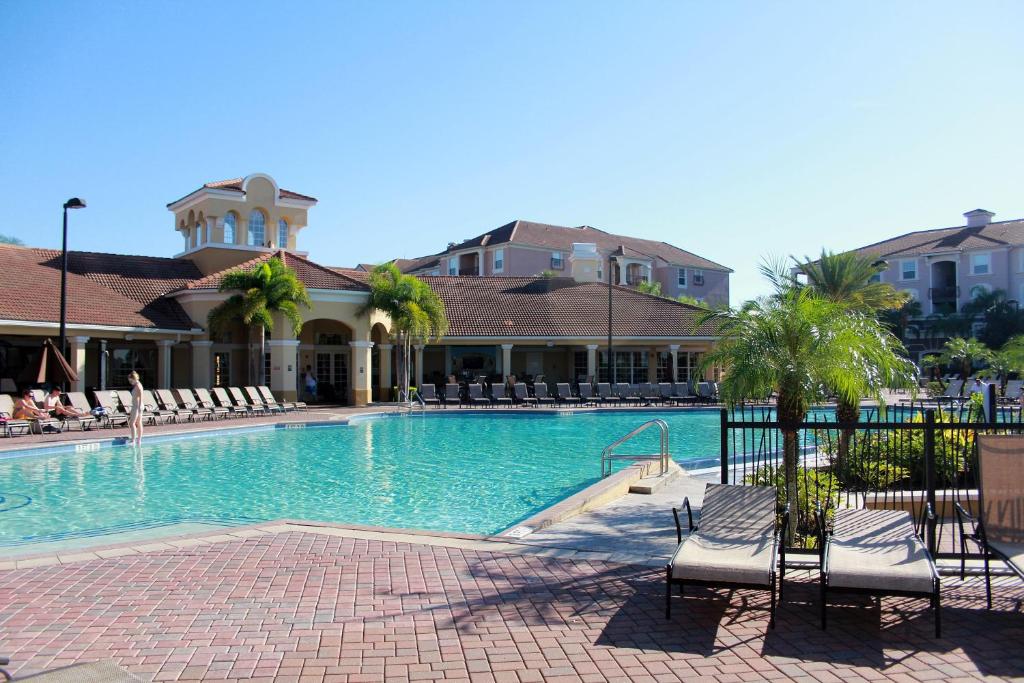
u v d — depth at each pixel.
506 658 5.11
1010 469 6.52
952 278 59.06
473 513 11.91
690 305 40.56
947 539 8.53
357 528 8.95
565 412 29.19
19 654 5.19
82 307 27.88
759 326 8.10
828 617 5.91
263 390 27.73
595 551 7.86
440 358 40.28
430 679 4.79
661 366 40.75
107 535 10.32
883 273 60.38
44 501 12.76
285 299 29.58
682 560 5.94
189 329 30.83
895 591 5.46
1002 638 5.46
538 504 12.59
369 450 19.39
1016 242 54.28
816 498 8.57
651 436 22.88
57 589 6.62
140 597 6.39
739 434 23.39
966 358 39.97
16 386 29.00
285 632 5.58
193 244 37.25
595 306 40.34
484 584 6.73
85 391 28.92
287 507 12.32
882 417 10.55
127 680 3.82
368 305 32.34
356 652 5.21
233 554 7.77
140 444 19.70
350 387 33.19
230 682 4.75
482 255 61.41
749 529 6.61
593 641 5.41
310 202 37.84
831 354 7.89
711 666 4.99
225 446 19.88
